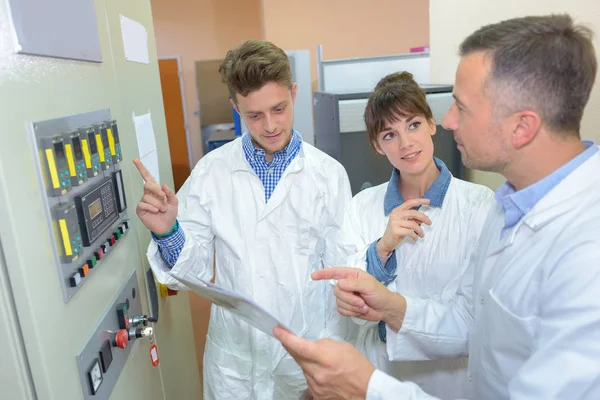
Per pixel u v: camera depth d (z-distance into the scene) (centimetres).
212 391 134
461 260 112
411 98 105
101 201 85
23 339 62
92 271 80
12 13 60
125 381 96
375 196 131
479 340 89
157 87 151
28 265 61
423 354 103
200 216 127
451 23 208
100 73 95
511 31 67
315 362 74
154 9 611
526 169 73
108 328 88
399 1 465
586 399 58
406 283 119
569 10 124
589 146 73
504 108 67
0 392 63
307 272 129
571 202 69
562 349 59
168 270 116
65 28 77
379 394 70
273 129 114
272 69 106
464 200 114
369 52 477
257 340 127
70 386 71
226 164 129
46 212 66
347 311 97
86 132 79
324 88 283
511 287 75
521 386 63
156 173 140
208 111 648
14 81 60
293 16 464
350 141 182
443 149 185
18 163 60
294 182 127
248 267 126
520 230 77
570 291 60
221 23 622
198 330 288
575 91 64
